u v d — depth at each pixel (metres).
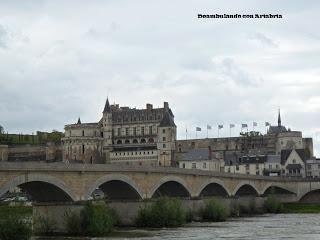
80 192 95.81
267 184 190.25
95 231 91.12
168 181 124.81
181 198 130.75
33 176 86.06
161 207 110.19
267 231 102.75
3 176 81.44
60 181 91.44
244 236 93.50
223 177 154.38
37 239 83.62
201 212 131.00
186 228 107.25
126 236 90.69
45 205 94.31
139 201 112.19
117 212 110.56
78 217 91.88
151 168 116.75
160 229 104.50
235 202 156.00
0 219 80.62
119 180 106.25
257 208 170.88
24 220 85.31
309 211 171.12
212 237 91.31
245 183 170.75
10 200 167.12
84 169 96.25
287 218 140.62
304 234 97.38
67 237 87.94
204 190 161.25
